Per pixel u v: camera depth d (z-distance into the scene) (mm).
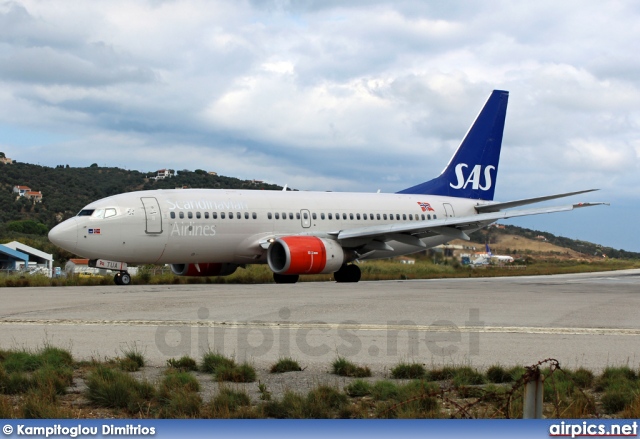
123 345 14430
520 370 11867
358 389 10984
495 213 35594
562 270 58781
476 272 51750
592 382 11602
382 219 38594
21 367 12008
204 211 33375
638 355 13844
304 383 11602
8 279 33281
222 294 25203
